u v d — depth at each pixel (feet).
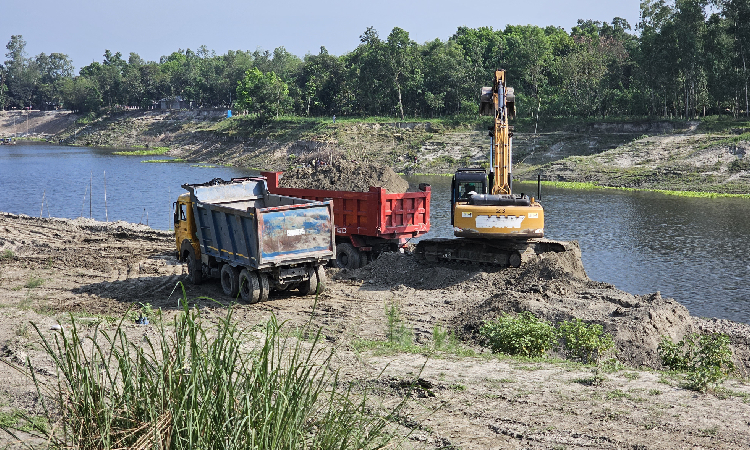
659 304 47.93
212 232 57.31
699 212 138.62
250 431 16.60
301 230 53.78
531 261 61.93
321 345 38.68
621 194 174.40
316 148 295.28
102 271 70.13
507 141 69.31
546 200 161.89
